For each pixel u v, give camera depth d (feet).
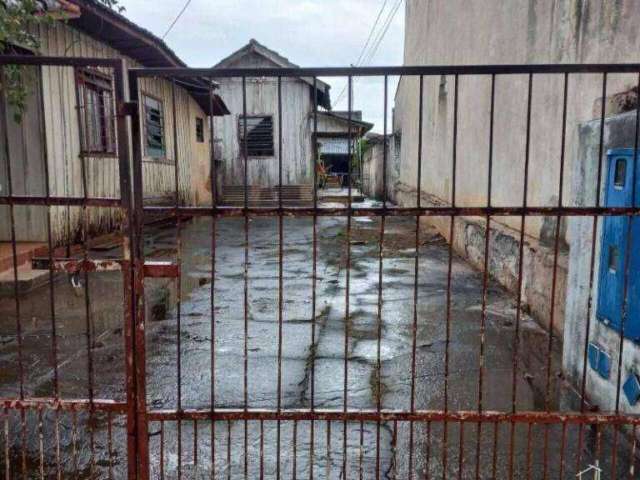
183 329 16.16
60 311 17.95
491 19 23.79
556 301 15.25
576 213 7.19
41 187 25.30
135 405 7.30
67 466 8.63
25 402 7.38
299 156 64.90
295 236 38.55
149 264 7.14
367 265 26.91
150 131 40.34
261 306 18.88
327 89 63.62
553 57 17.02
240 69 7.00
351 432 9.78
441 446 9.36
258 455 8.95
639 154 8.62
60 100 26.40
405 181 56.39
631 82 12.00
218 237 37.93
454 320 17.08
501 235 21.57
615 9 12.94
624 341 9.19
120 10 25.66
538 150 18.04
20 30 18.42
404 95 58.03
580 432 7.46
